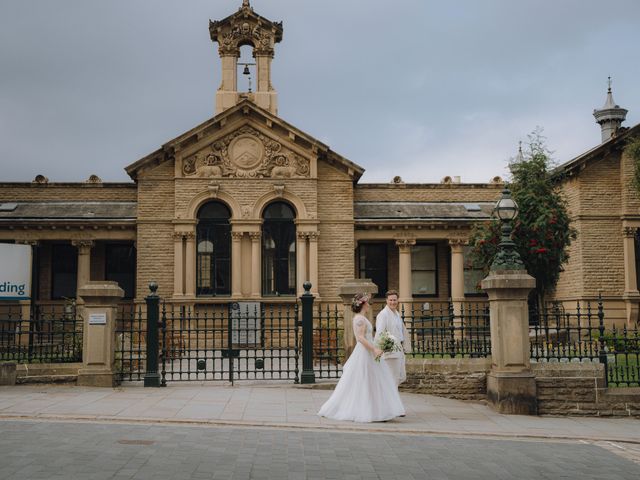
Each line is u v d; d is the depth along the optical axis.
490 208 30.62
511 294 14.07
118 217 28.36
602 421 13.52
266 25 29.48
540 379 14.04
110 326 15.37
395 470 8.76
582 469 9.30
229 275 27.98
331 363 20.86
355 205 30.34
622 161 27.81
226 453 9.30
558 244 23.23
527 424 12.71
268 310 27.61
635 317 27.44
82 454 8.95
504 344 13.98
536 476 8.80
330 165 28.72
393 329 12.87
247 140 28.20
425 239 29.58
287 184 28.17
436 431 11.50
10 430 10.44
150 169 28.06
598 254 27.69
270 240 28.39
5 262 18.00
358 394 11.96
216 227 28.17
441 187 31.36
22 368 15.12
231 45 29.36
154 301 15.70
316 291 27.84
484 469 9.02
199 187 27.89
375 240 30.55
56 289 30.22
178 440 10.02
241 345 26.64
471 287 31.42
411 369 15.22
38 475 7.89
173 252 27.75
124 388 15.02
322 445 10.07
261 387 15.36
